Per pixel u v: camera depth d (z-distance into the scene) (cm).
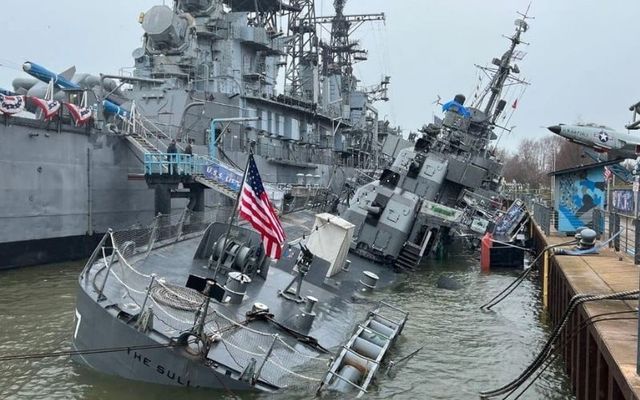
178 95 3516
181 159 2933
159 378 1061
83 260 2786
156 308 1167
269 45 4253
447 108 3741
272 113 4244
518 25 4234
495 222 3566
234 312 1285
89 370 1140
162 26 3666
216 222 1666
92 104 3200
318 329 1434
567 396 1288
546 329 1861
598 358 974
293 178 4406
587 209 2712
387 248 2662
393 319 1767
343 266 2175
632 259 1900
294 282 1727
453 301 2211
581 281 1473
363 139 6044
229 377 1052
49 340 1491
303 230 2694
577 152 8556
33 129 2519
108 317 1105
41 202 2580
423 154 3334
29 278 2292
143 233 1616
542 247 2761
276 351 1194
